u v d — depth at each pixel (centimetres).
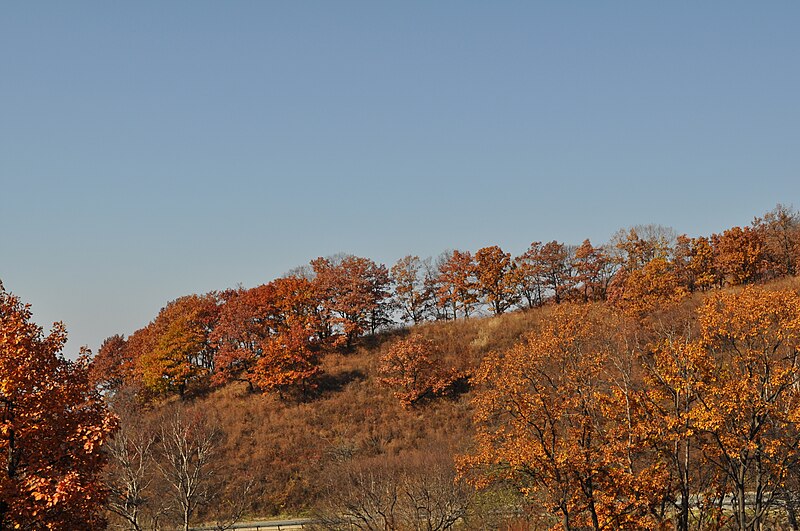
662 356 2828
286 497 5131
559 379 2977
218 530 3981
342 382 7044
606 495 2625
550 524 3219
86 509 2164
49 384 2272
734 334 2792
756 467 2772
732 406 2539
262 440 6053
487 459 2889
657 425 2697
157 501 3759
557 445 2777
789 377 2612
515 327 7425
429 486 3566
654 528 2689
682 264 7869
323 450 5797
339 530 3591
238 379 7350
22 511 2005
